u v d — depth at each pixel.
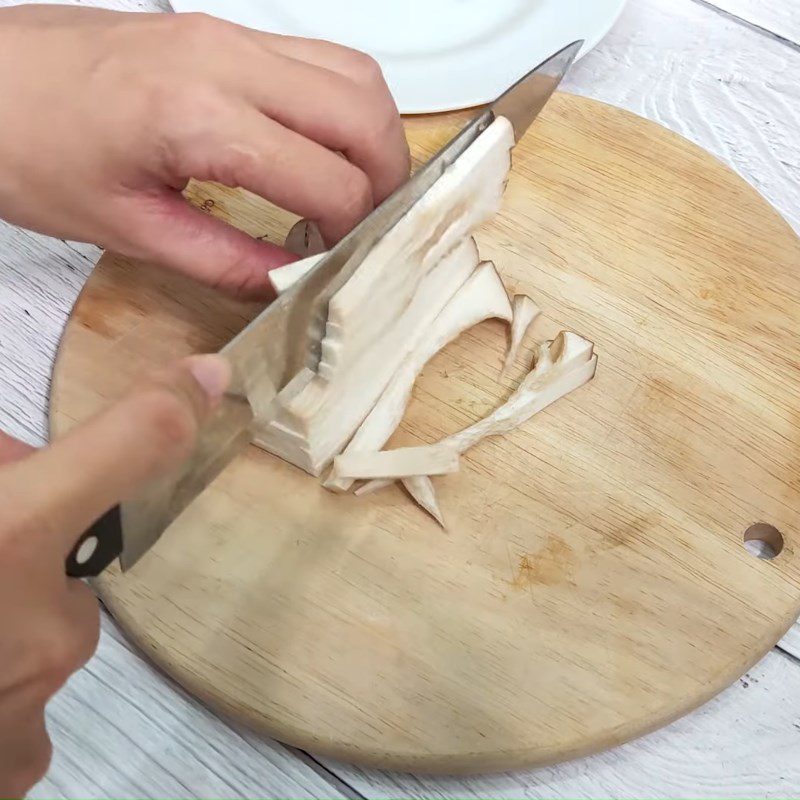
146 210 0.74
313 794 0.68
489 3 1.07
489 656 0.68
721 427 0.80
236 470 0.77
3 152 0.73
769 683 0.72
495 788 0.68
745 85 1.08
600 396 0.82
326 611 0.70
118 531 0.55
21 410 0.83
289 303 0.66
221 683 0.66
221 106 0.69
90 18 0.80
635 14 1.15
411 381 0.82
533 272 0.89
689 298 0.88
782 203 0.99
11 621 0.46
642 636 0.69
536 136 0.97
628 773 0.68
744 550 0.74
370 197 0.75
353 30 1.04
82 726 0.69
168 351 0.82
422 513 0.75
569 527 0.75
